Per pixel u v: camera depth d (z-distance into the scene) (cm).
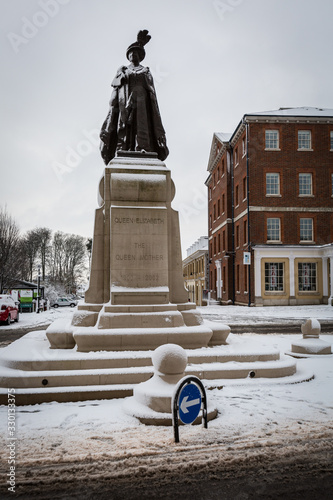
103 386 645
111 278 832
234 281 3934
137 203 864
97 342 749
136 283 838
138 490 362
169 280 890
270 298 3378
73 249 6831
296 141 3541
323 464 410
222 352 757
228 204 4012
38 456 429
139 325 795
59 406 602
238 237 3822
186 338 779
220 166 4341
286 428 503
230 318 2339
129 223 851
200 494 355
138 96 965
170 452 436
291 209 3506
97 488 365
